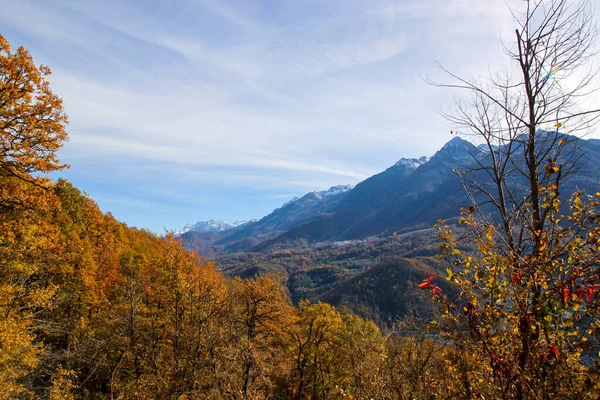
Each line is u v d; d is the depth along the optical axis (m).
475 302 3.44
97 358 17.06
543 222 3.83
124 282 21.20
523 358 3.16
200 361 12.09
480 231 3.81
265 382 15.06
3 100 11.96
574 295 3.06
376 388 4.70
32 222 14.72
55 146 13.39
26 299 15.38
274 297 23.19
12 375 13.64
